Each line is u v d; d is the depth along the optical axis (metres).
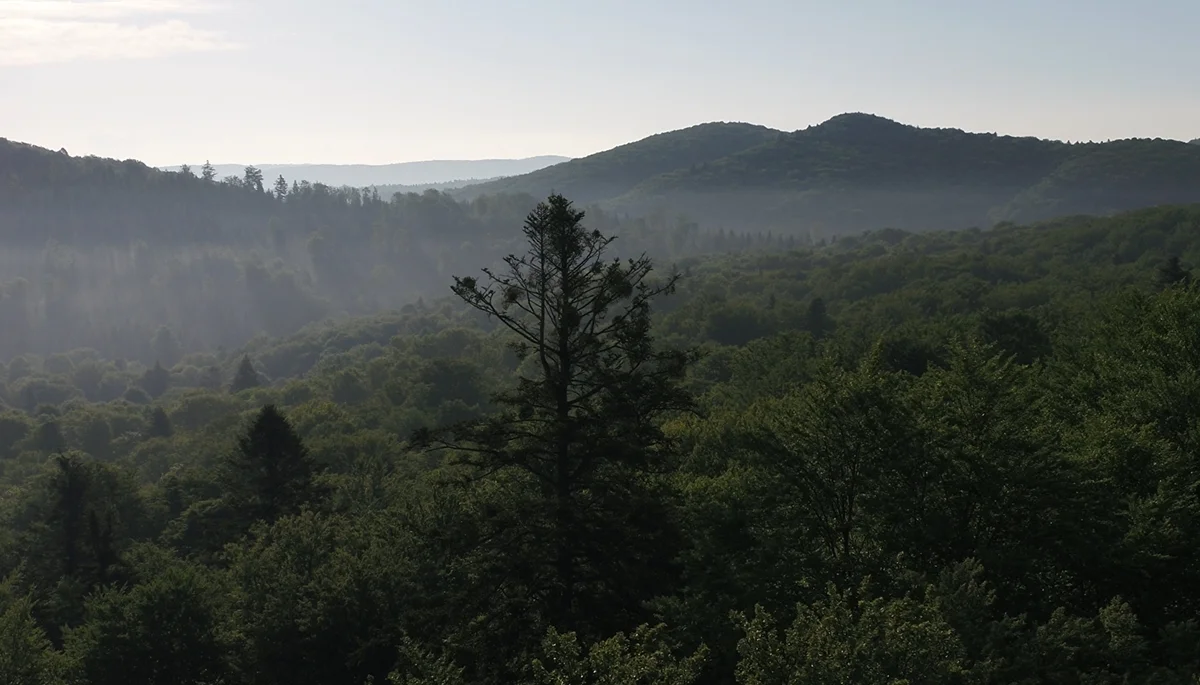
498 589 20.69
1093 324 50.44
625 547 20.42
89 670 26.31
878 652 11.82
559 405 22.11
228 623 26.72
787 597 17.77
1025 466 18.64
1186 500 18.47
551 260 22.47
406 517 28.39
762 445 20.69
